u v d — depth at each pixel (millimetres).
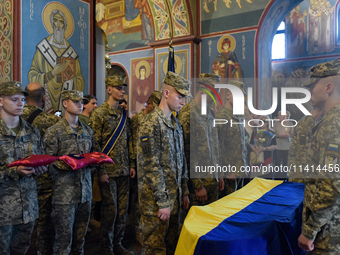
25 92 2250
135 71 12578
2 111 2213
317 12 14562
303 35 14906
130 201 3914
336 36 14297
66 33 4316
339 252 1571
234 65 7766
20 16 3785
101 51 5375
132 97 12664
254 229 1750
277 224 1832
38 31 3980
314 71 1717
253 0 7539
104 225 3127
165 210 2094
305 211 1665
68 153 2648
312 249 1626
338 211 1553
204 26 8188
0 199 2107
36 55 3955
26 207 2211
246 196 2547
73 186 2598
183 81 2246
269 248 1719
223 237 1618
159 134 2199
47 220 2871
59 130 2646
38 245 2871
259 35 7504
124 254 3223
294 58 15141
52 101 4121
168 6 8391
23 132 2270
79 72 4492
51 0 4121
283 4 7734
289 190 2754
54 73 4148
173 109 2291
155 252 2189
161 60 8828
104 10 13148
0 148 2121
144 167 2154
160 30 8742
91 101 4102
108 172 3111
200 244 1596
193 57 8219
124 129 3303
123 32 12805
